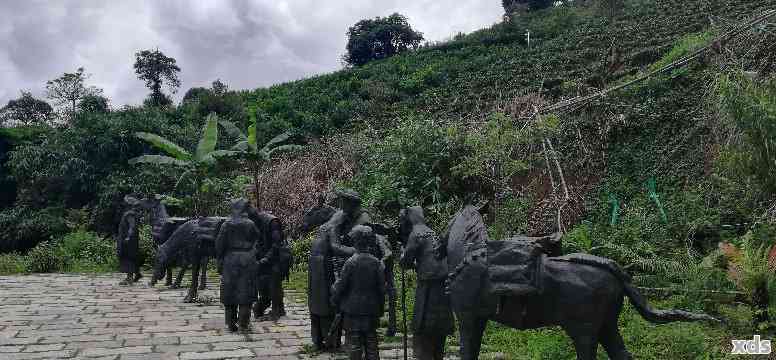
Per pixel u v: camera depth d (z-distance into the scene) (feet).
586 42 85.30
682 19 79.71
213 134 55.06
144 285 40.50
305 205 52.06
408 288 31.53
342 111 89.35
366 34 161.89
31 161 69.36
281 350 22.67
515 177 44.83
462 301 16.03
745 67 41.68
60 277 44.98
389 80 102.63
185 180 63.05
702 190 36.52
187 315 29.45
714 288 25.21
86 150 69.21
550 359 19.90
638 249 30.91
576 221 39.37
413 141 40.86
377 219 35.99
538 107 45.96
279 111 97.86
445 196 39.86
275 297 28.78
